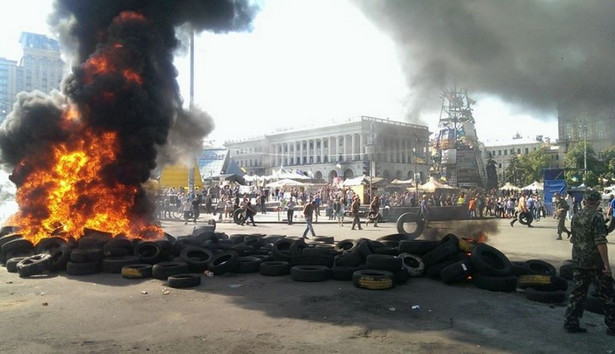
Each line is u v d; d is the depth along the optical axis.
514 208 34.53
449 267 8.69
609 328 5.62
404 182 42.97
